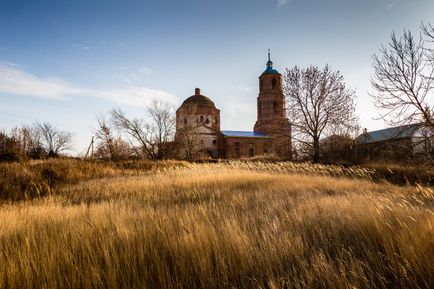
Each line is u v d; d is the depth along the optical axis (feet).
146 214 15.23
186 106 151.12
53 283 7.83
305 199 20.79
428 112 46.19
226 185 32.19
